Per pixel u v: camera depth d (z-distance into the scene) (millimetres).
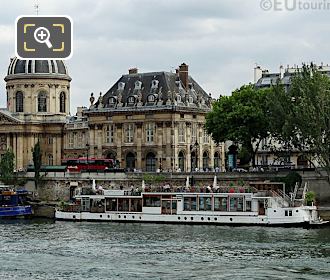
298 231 72000
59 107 137375
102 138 116500
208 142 118750
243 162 121812
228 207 78750
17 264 53812
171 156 111062
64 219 86875
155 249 60438
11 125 130750
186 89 117125
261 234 69562
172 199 81250
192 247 61219
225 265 52531
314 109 79625
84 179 103125
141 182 98375
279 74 124938
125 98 115688
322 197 85188
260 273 49531
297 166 105688
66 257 56719
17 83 136250
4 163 111250
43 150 132625
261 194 77375
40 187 107000
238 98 98688
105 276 49281
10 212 93188
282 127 83250
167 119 111188
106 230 75125
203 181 93250
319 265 52000
